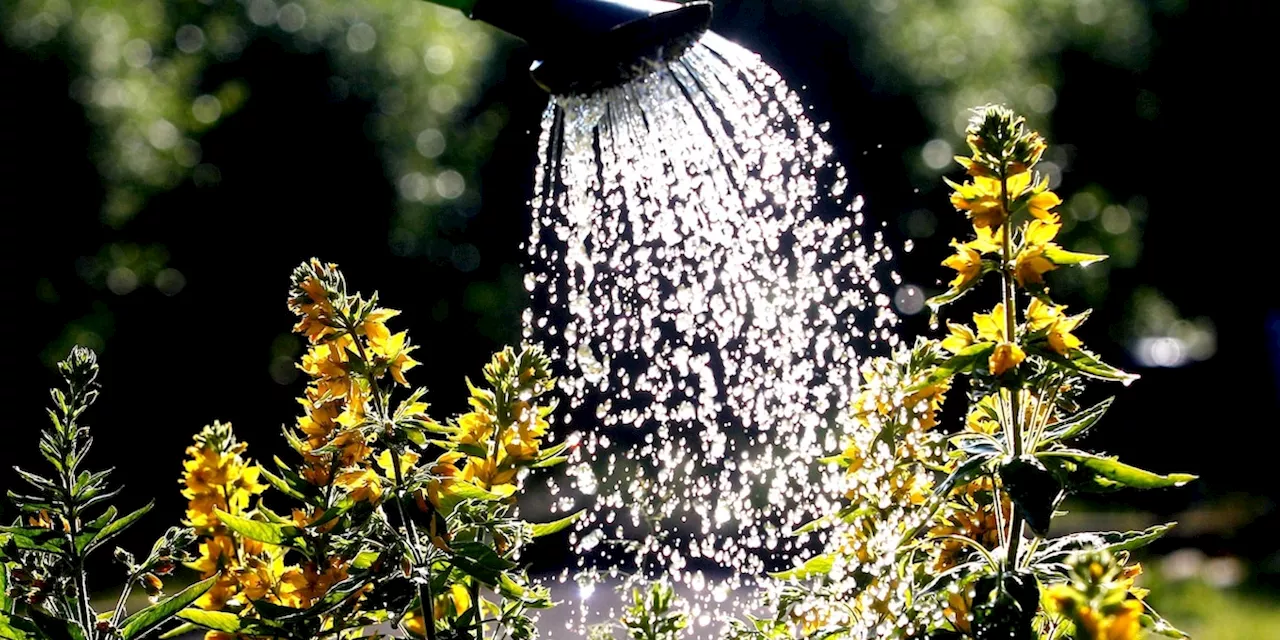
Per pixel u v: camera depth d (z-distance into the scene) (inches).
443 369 812.6
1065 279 888.3
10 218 732.7
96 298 760.3
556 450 121.0
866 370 123.3
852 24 743.1
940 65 743.7
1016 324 113.4
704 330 129.7
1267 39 1050.1
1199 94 1051.3
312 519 114.0
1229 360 1174.3
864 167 698.2
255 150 795.4
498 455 119.3
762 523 123.9
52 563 110.8
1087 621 72.7
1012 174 108.1
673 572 122.9
